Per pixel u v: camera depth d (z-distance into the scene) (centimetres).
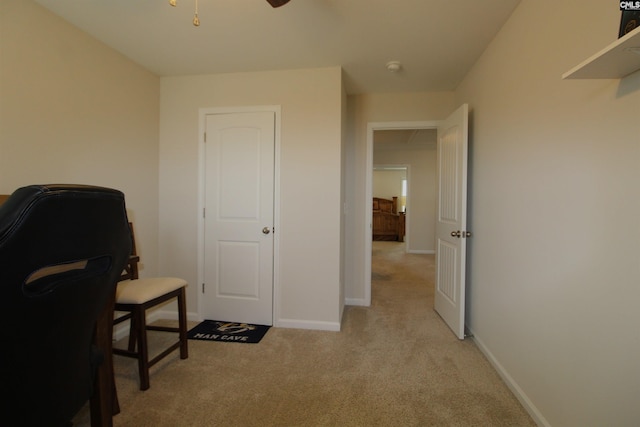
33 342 69
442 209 286
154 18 190
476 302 233
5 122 163
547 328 141
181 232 279
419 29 198
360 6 175
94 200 75
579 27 121
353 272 325
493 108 206
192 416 152
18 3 167
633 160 97
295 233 262
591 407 114
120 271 96
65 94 194
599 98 111
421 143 625
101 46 219
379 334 249
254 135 266
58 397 80
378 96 318
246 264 270
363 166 322
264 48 226
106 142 225
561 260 132
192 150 276
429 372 192
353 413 154
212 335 245
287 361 205
